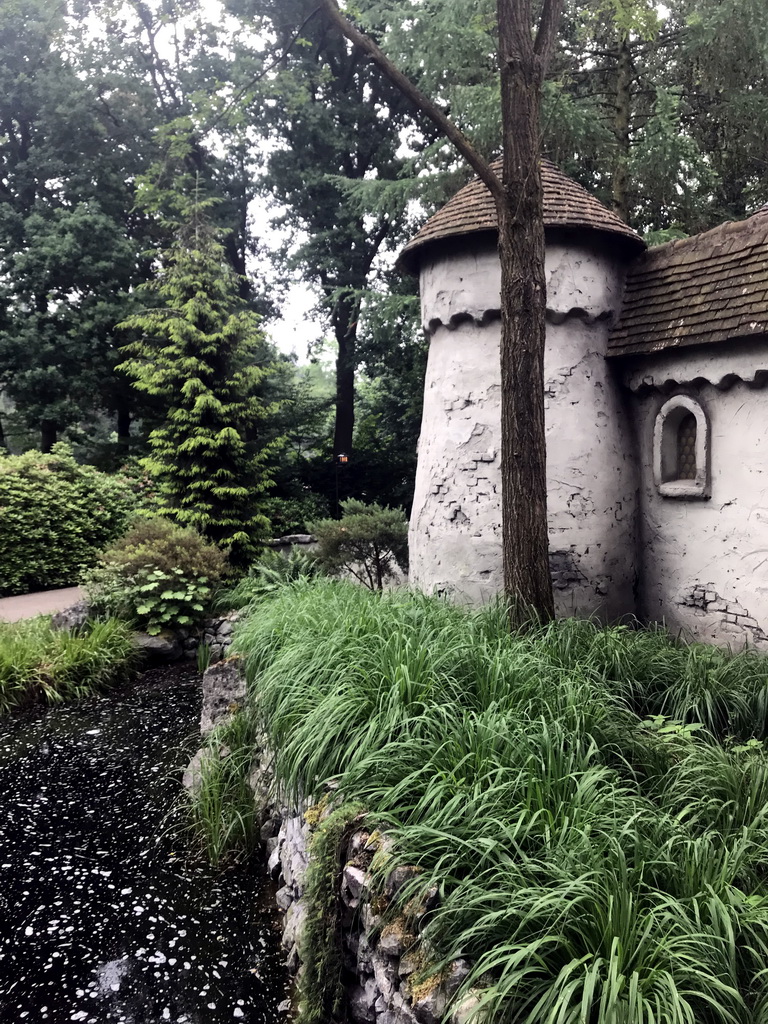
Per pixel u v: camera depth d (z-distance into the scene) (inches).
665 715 171.0
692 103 464.8
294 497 690.8
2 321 679.1
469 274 257.1
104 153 698.2
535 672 156.5
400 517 370.0
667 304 246.1
